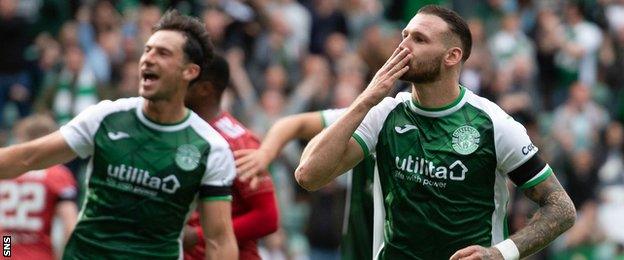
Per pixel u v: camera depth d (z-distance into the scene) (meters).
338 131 11.10
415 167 11.27
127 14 28.64
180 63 11.88
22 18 27.89
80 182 23.30
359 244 12.68
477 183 11.24
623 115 34.50
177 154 11.89
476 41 31.75
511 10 35.62
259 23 29.34
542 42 34.06
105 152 11.85
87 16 27.59
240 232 13.20
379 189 11.59
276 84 27.81
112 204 11.85
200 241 13.06
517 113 29.20
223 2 29.12
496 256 10.90
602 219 28.41
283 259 24.30
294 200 25.62
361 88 27.86
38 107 25.73
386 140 11.41
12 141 25.14
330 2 31.61
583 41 34.62
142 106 12.02
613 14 36.19
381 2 32.91
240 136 13.45
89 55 26.83
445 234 11.25
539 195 11.33
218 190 12.02
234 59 27.33
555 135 29.84
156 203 11.85
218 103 13.44
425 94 11.31
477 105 11.35
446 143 11.24
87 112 11.99
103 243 11.86
